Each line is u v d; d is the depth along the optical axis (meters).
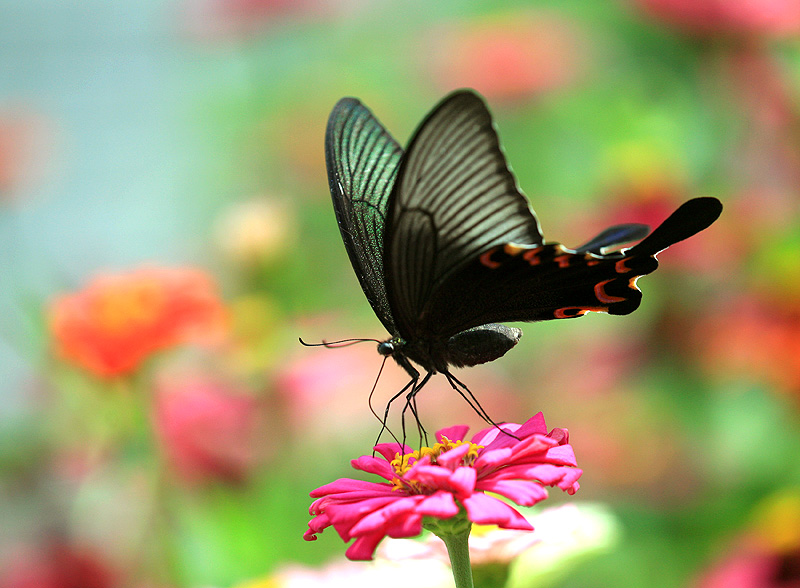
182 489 0.84
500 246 0.71
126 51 1.85
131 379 0.84
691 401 0.87
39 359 0.84
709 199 0.70
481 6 1.19
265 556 0.84
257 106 1.24
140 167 1.79
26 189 1.21
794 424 0.85
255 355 0.87
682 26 0.87
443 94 1.09
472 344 0.73
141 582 0.83
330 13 1.21
